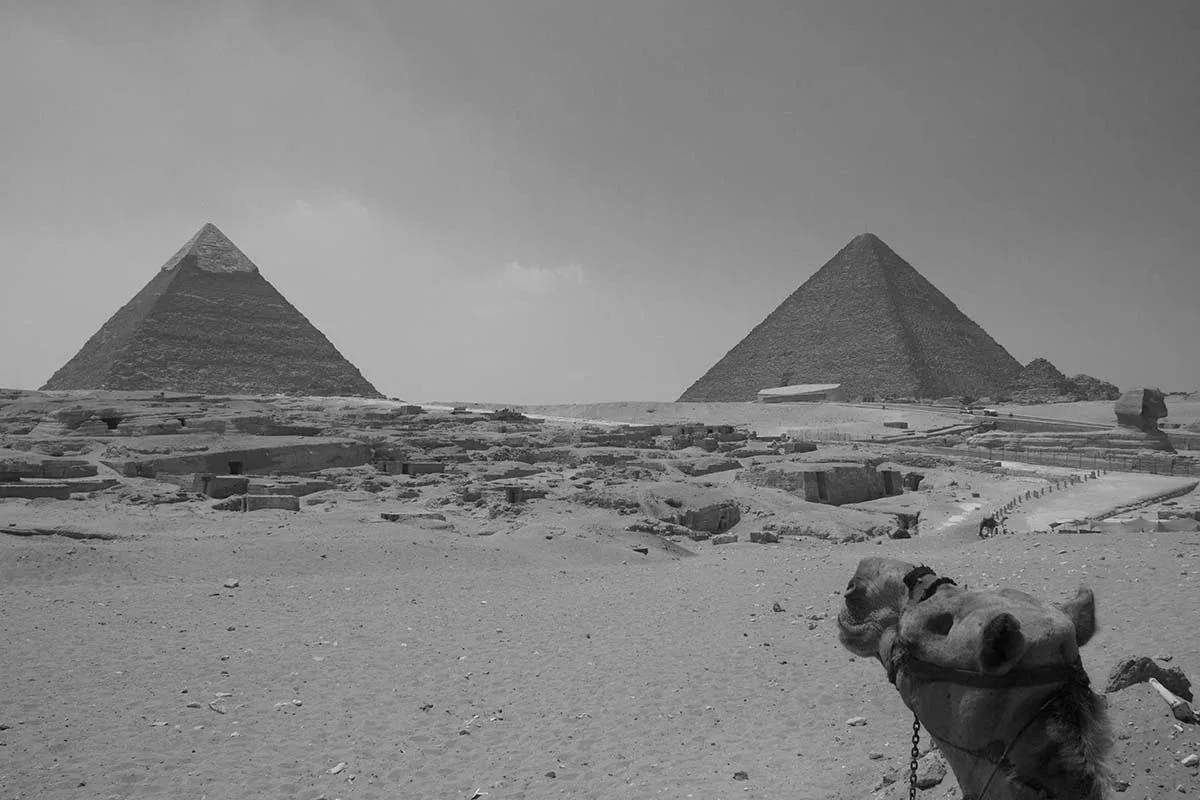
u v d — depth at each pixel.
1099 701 3.65
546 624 18.30
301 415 94.56
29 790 10.16
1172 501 57.81
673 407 146.00
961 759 3.76
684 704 13.04
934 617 3.86
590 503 43.53
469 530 36.38
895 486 60.31
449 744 11.85
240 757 11.37
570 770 10.88
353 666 15.37
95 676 14.41
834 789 9.30
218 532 31.20
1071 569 17.77
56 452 60.59
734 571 22.94
